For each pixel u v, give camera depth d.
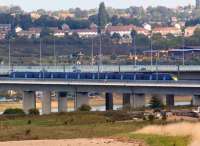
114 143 113.50
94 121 158.25
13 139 125.50
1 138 127.19
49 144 115.19
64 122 156.75
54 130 137.88
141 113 170.50
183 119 150.00
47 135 129.88
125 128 136.88
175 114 164.12
